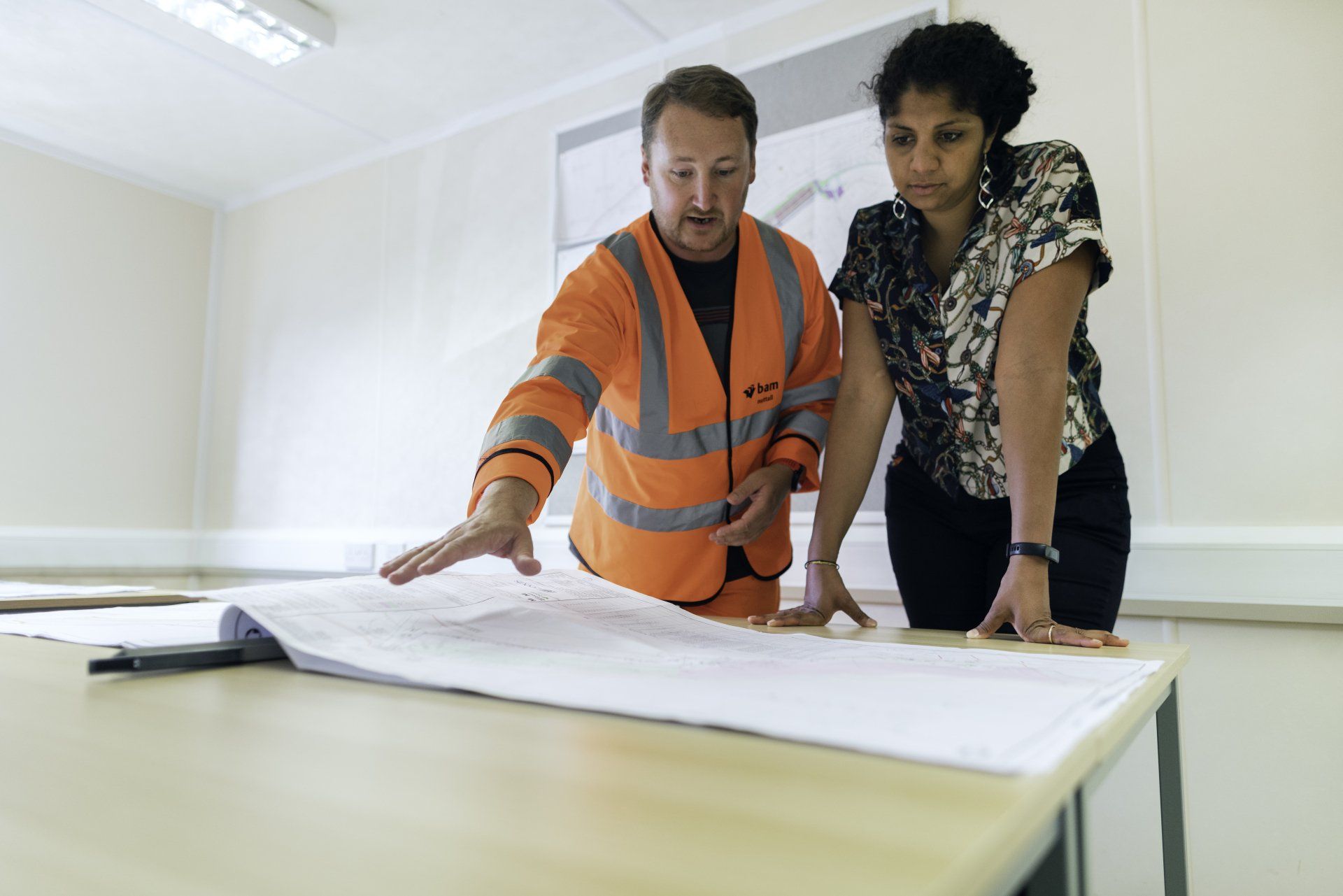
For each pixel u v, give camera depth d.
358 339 3.08
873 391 1.17
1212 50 1.69
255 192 3.50
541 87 2.72
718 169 1.14
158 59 2.58
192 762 0.30
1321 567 1.49
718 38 2.38
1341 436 1.52
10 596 1.12
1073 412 1.05
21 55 2.56
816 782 0.28
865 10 2.13
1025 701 0.40
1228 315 1.63
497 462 0.83
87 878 0.18
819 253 2.12
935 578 1.24
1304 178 1.59
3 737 0.34
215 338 3.55
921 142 0.99
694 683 0.45
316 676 0.51
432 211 2.94
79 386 3.18
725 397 1.23
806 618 0.99
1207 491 1.62
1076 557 1.04
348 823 0.23
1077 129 1.82
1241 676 1.57
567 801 0.25
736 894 0.18
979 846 0.21
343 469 3.05
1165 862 0.74
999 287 1.00
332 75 2.65
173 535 3.37
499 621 0.65
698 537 1.26
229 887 0.18
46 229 3.12
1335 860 1.46
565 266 2.60
